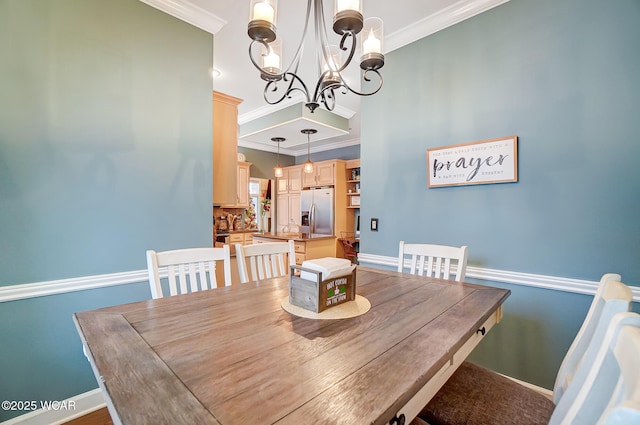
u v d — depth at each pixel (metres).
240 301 1.25
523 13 1.91
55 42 1.64
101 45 1.80
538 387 1.87
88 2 1.75
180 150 2.17
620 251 1.60
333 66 1.52
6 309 1.51
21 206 1.54
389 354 0.82
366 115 2.74
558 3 1.78
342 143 6.41
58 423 1.64
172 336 0.92
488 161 2.03
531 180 1.88
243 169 5.80
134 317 1.07
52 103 1.63
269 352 0.82
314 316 1.09
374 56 1.43
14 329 1.53
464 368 1.30
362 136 2.77
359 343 0.88
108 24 1.83
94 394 1.76
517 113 1.93
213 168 2.58
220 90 3.66
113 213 1.85
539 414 1.01
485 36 2.06
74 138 1.70
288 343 0.87
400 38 2.46
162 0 2.04
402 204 2.49
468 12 2.12
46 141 1.61
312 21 2.32
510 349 1.97
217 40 2.60
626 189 1.58
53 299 1.64
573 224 1.74
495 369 2.03
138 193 1.96
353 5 1.18
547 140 1.82
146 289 1.99
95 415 1.71
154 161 2.03
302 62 2.95
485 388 1.15
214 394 0.63
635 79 1.56
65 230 1.67
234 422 0.55
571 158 1.74
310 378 0.70
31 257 1.57
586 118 1.69
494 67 2.02
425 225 2.35
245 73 3.22
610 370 0.59
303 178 6.50
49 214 1.62
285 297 1.31
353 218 6.21
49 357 1.63
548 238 1.82
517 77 1.93
